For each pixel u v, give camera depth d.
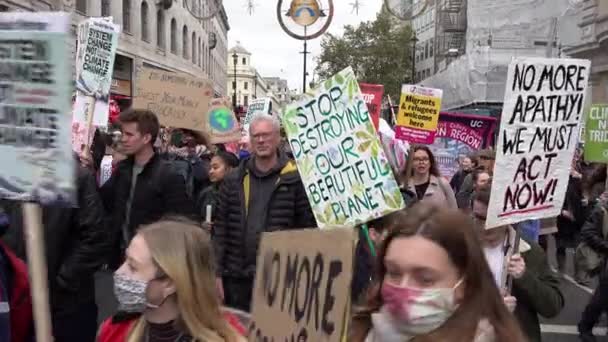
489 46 27.11
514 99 3.57
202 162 8.58
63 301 4.00
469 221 1.92
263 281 2.27
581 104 3.72
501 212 3.58
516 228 3.67
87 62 6.05
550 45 22.92
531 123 3.62
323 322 1.89
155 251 2.35
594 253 6.75
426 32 54.12
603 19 23.45
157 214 5.15
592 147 9.05
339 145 4.39
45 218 3.85
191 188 7.85
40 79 2.32
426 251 1.85
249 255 4.87
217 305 2.43
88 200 4.00
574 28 26.12
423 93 9.81
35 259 2.37
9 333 2.87
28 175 2.34
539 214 3.67
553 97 3.66
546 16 27.09
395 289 1.88
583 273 7.05
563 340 6.87
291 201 4.84
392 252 1.91
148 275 2.36
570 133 3.75
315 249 1.99
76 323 4.08
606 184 9.67
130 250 2.40
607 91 24.84
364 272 4.57
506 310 1.89
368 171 4.30
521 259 3.55
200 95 9.80
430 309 1.84
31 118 2.33
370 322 2.05
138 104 9.73
